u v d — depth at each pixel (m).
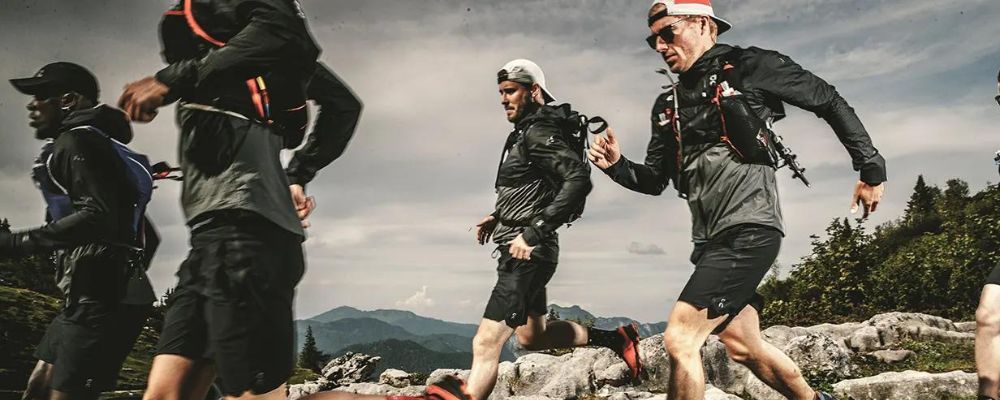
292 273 2.50
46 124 3.77
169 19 2.55
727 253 3.73
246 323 2.36
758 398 6.53
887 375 6.23
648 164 4.31
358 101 3.14
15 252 3.46
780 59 3.85
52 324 3.97
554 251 4.89
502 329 4.74
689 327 3.72
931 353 8.12
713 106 3.84
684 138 3.95
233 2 2.49
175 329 2.62
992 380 4.07
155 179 3.91
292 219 2.50
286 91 2.54
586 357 7.40
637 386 6.98
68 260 3.79
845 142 3.85
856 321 13.62
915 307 15.75
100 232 3.62
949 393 5.91
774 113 3.94
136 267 3.85
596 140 4.30
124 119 3.78
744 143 3.78
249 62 2.42
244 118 2.46
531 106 5.00
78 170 3.56
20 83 3.70
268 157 2.48
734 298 3.71
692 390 3.70
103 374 3.88
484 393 4.66
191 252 2.46
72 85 3.76
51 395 3.86
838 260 16.91
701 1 4.00
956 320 14.28
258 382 2.38
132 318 3.90
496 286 4.83
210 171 2.42
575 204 4.64
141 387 7.27
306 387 8.36
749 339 4.05
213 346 2.38
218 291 2.36
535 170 4.84
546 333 5.30
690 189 3.94
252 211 2.38
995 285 4.12
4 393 5.72
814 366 7.36
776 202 3.82
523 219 4.81
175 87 2.38
